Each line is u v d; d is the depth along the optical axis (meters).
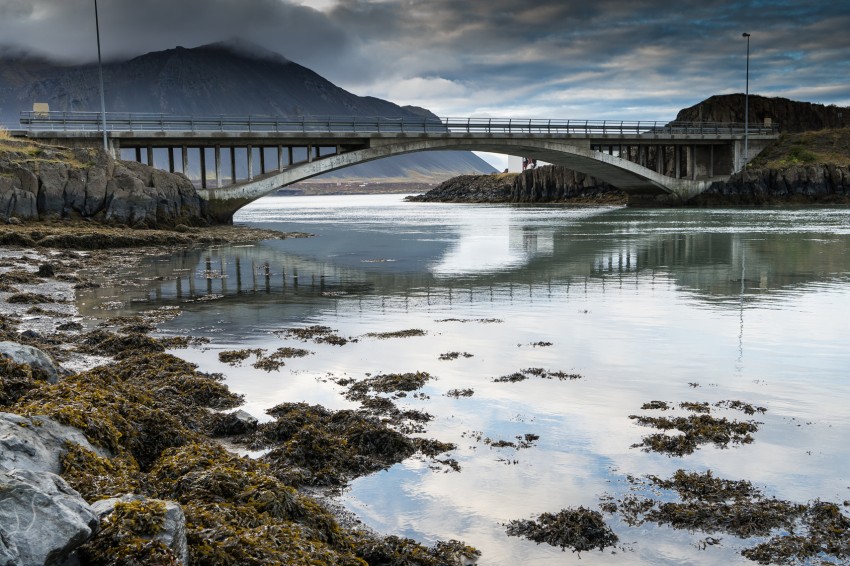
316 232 56.03
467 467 8.74
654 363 14.05
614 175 81.31
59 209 43.25
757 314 19.31
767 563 6.50
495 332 17.23
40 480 4.79
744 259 32.44
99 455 6.78
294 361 14.32
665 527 7.18
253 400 11.63
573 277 27.61
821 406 11.23
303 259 35.41
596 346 15.61
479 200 135.88
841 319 18.47
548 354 14.87
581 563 6.54
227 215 54.41
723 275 27.47
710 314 19.39
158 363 13.16
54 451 6.30
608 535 6.97
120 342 15.02
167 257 36.19
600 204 102.12
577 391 12.09
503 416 10.75
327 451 8.80
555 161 77.44
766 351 15.02
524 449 9.35
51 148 45.75
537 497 7.88
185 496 6.42
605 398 11.70
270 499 6.49
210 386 11.61
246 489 6.62
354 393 11.99
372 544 6.55
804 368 13.61
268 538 5.66
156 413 8.35
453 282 26.58
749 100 108.25
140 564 4.61
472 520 7.36
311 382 12.75
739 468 8.66
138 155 53.62
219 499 6.41
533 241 44.31
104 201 44.88
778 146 88.75
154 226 46.66
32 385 8.89
